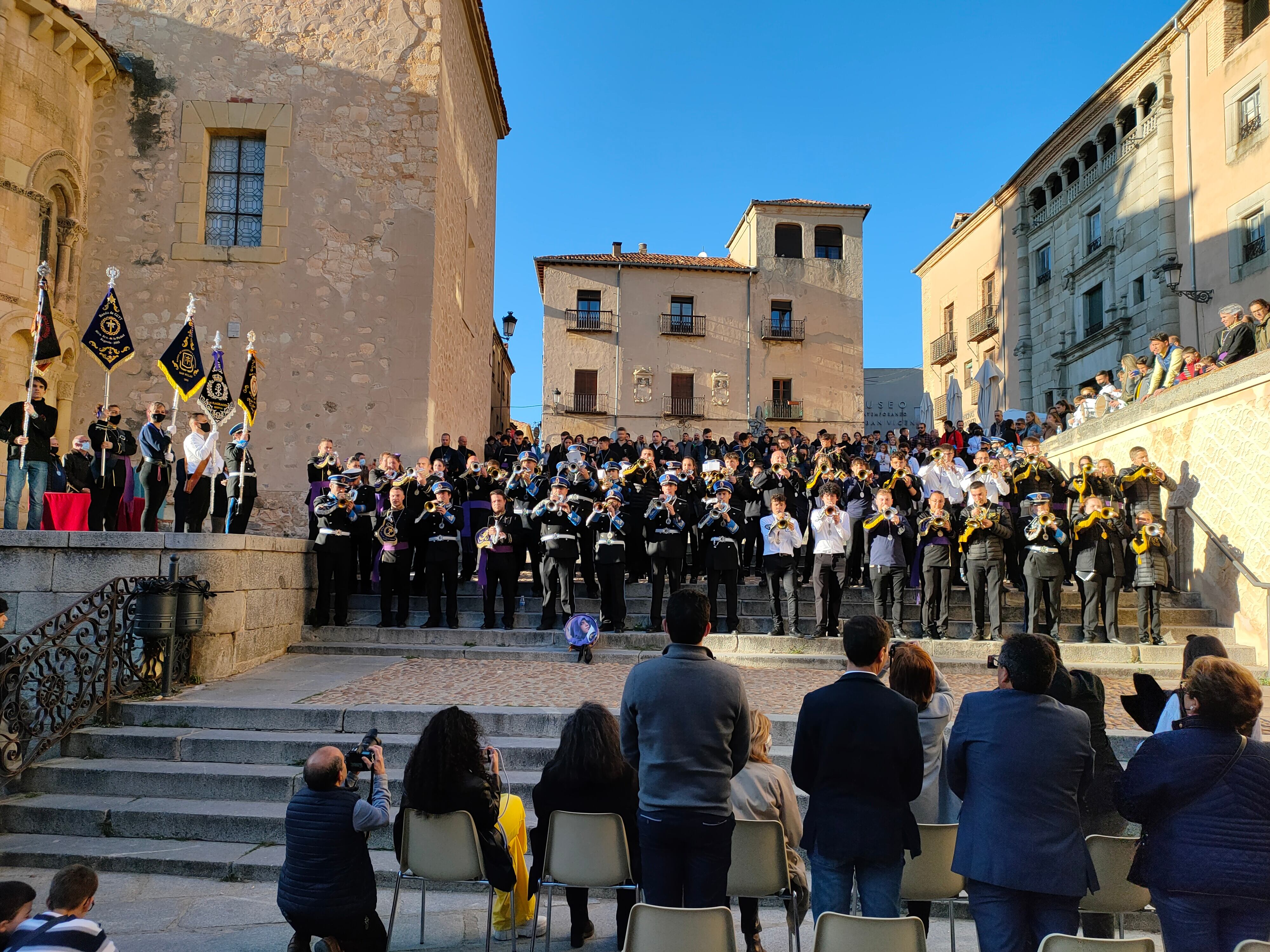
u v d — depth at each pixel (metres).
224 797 6.86
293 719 7.68
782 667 10.47
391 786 6.68
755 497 12.66
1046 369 31.12
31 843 6.33
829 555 10.88
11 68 13.42
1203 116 23.70
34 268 13.78
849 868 3.87
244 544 9.59
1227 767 3.40
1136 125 26.20
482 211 21.77
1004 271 33.84
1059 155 30.23
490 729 7.57
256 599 9.95
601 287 37.38
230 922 5.28
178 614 8.45
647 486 12.64
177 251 15.34
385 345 15.57
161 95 15.64
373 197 15.80
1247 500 11.52
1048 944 3.35
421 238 15.80
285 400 15.33
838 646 10.80
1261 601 11.12
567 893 5.03
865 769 3.80
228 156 15.91
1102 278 27.53
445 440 14.61
